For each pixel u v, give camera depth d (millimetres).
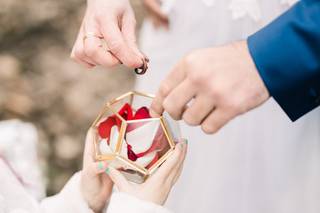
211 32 976
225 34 953
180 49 1025
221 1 940
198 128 1005
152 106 658
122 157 687
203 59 584
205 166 1009
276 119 938
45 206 814
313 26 570
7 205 803
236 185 988
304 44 576
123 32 773
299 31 577
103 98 1910
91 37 734
